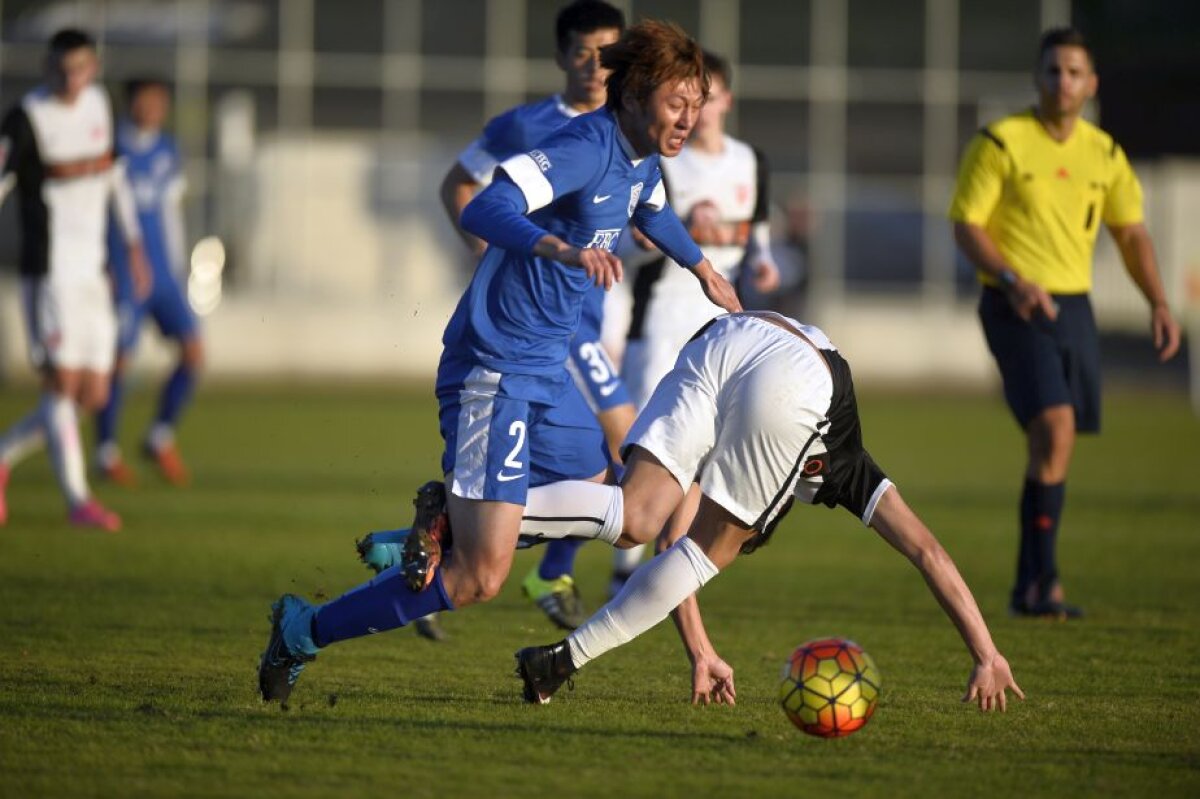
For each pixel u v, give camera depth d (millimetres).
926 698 22203
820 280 95625
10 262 87500
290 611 20359
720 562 20203
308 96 93562
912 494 50125
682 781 17297
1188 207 97875
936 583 19984
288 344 92562
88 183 38875
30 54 91062
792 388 19391
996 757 18688
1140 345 100125
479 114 94938
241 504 45094
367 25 93812
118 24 92125
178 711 20250
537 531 20422
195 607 28812
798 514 48344
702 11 95250
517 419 19969
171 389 49438
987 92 96062
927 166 96250
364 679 22812
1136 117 129875
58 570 32656
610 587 32094
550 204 20094
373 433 64875
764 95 95688
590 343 27781
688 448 19922
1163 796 17141
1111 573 35312
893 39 95875
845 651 19359
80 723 19484
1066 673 24188
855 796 16844
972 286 99250
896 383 95375
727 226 31219
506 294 19984
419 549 19656
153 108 48562
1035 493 30125
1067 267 30625
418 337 93688
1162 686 23203
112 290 45625
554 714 20578
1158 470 58188
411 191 93688
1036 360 30141
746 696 22156
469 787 16906
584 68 27516
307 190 92875
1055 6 95812
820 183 96125
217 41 92688
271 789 16703
